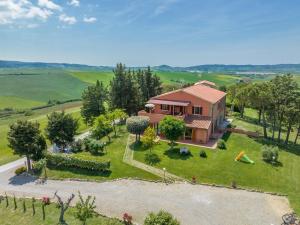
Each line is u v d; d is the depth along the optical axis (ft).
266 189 118.73
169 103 188.65
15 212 100.53
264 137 199.93
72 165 138.10
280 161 152.46
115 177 128.47
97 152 157.48
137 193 114.52
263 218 96.58
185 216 97.55
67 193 115.24
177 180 125.18
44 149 147.54
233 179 126.72
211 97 199.00
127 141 176.14
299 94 180.45
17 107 425.69
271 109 194.18
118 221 94.38
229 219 95.91
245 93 244.63
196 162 143.43
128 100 235.81
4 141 211.20
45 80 652.48
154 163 141.59
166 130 156.15
